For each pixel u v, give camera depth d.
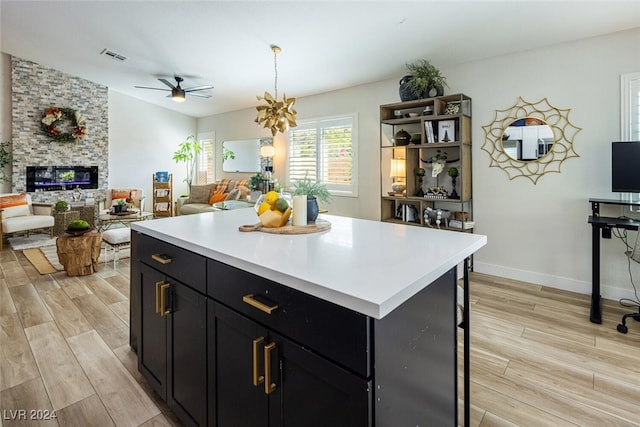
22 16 4.01
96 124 6.89
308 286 0.95
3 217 5.16
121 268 4.11
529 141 3.52
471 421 1.64
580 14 2.80
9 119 6.00
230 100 6.55
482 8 2.82
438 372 1.21
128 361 2.14
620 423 1.63
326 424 0.93
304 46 3.86
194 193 7.03
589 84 3.18
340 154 5.25
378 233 1.68
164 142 8.09
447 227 3.84
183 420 1.54
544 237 3.51
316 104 5.55
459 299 1.59
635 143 2.78
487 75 3.75
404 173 4.28
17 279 3.68
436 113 3.78
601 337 2.46
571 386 1.91
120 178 7.44
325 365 0.92
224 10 3.33
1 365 2.09
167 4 3.38
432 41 3.44
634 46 2.96
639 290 3.03
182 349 1.52
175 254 1.55
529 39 3.27
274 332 1.07
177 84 5.56
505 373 2.04
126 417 1.66
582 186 3.27
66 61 5.59
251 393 1.17
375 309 0.80
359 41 3.59
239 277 1.19
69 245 3.73
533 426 1.62
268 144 6.54
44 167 6.31
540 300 3.13
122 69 5.55
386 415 0.90
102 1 3.50
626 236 3.06
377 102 4.77
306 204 1.75
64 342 2.37
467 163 3.83
